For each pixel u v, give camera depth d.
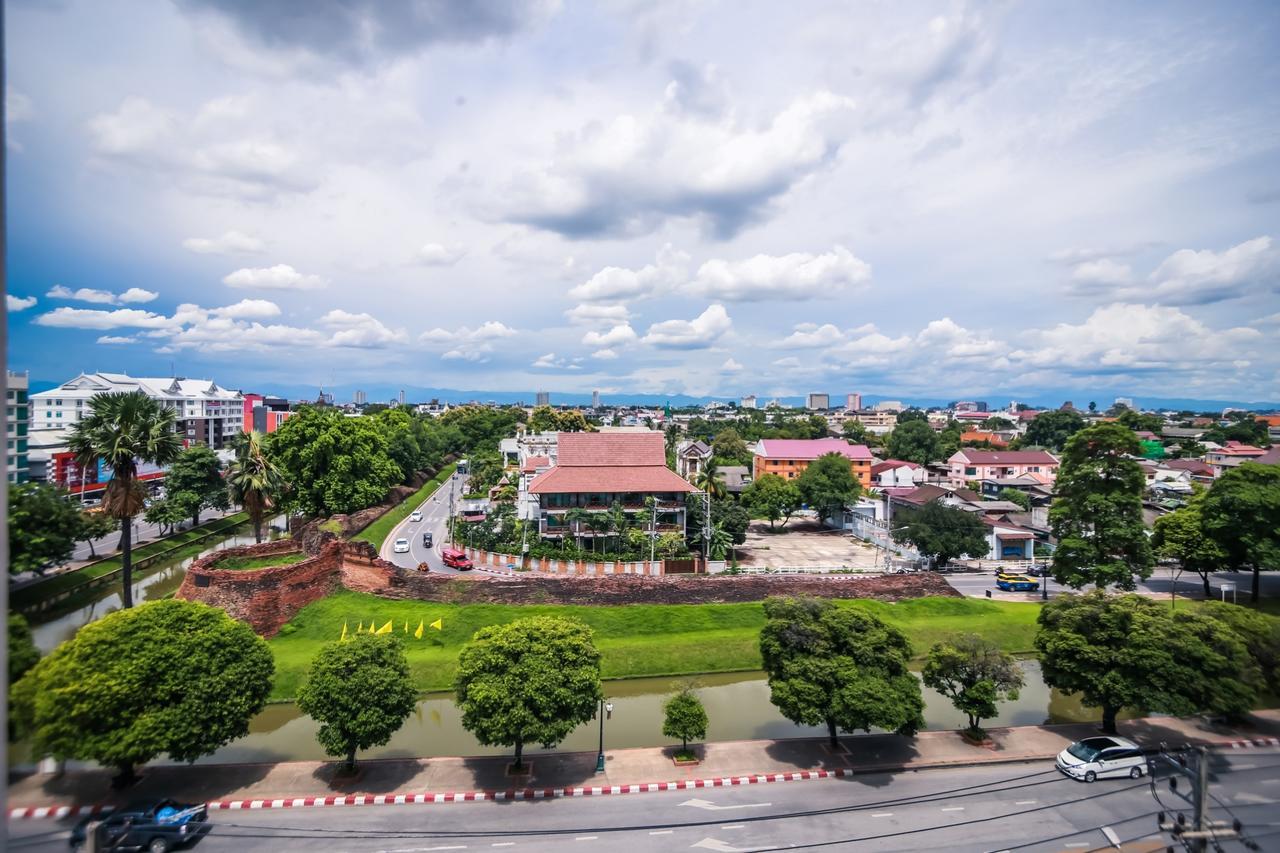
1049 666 33.72
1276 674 34.16
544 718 28.78
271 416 150.75
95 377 97.00
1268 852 19.59
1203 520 55.88
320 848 24.64
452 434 159.62
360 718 28.12
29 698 25.14
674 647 46.88
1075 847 24.56
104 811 25.83
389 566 53.09
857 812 27.20
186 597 46.19
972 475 109.25
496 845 24.97
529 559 62.91
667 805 27.80
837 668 30.61
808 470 91.44
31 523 36.31
